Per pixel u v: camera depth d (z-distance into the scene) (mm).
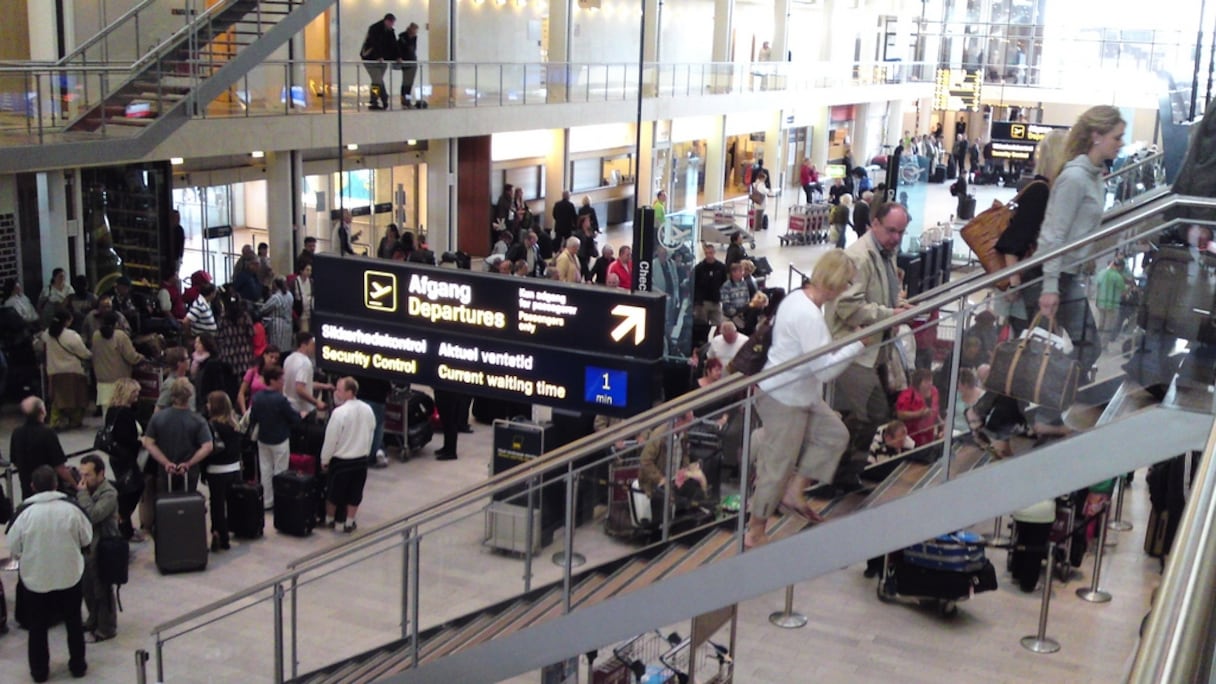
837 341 6125
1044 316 5898
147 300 18328
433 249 26922
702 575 6777
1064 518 10805
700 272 19484
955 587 10109
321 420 13242
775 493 6547
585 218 24406
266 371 12742
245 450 12914
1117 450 5754
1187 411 5594
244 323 16578
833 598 10883
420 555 8188
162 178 19875
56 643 9945
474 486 8688
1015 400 5988
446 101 24391
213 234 23531
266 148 19969
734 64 35375
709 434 6836
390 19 22859
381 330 10766
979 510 6055
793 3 43469
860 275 6621
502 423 12344
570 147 30625
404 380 10734
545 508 7660
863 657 9742
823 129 44469
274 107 20391
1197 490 1766
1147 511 13047
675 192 36781
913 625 10328
